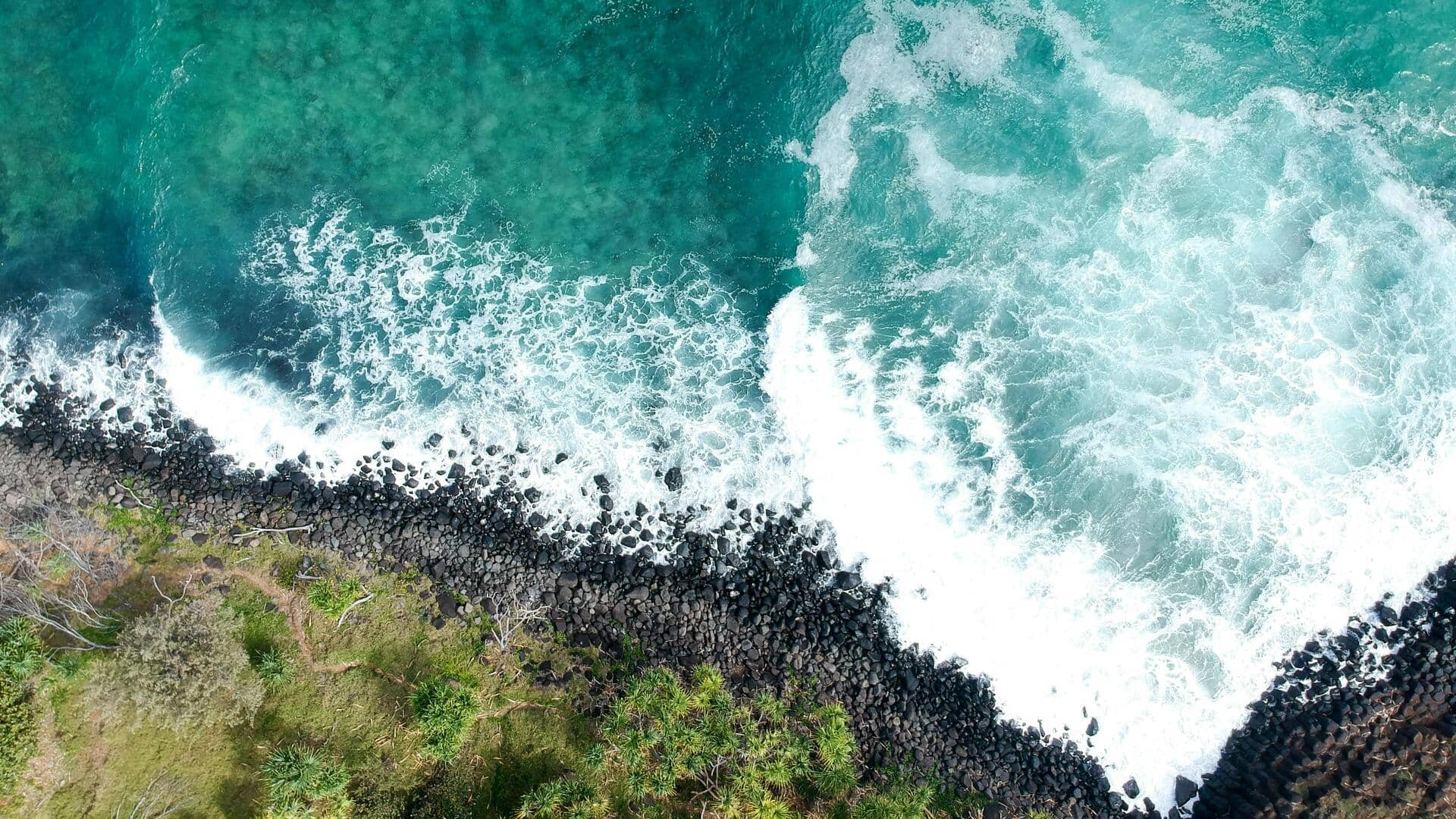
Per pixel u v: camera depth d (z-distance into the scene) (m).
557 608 22.97
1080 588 23.80
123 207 24.78
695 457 24.12
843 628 23.09
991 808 22.45
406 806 21.19
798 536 23.70
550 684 22.41
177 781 20.80
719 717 22.08
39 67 24.97
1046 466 24.23
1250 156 24.95
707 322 25.00
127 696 20.47
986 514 24.02
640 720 22.02
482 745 21.83
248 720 21.34
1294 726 22.95
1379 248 24.72
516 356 24.66
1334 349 24.50
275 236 24.88
